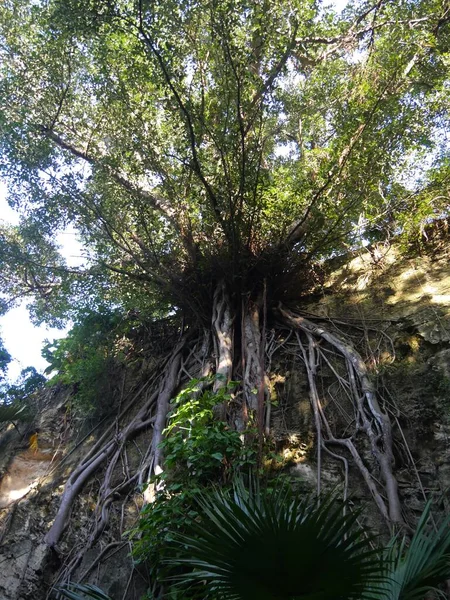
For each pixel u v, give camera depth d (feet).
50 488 23.49
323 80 27.27
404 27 25.95
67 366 27.86
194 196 24.99
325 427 18.83
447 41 26.76
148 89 25.71
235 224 23.81
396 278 23.59
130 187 25.96
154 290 26.91
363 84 24.38
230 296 25.00
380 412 17.71
